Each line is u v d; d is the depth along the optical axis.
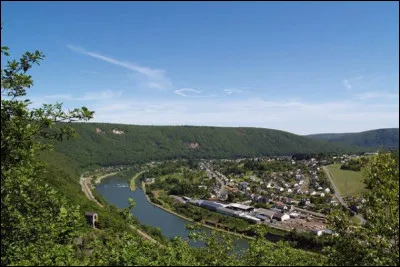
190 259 10.59
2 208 9.45
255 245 11.49
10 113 9.71
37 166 10.57
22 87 10.10
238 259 11.25
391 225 10.31
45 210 10.47
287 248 11.68
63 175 105.19
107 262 9.53
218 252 11.16
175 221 92.56
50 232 10.14
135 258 9.69
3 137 9.31
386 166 10.89
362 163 11.95
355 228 10.91
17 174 9.52
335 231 11.34
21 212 9.97
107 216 62.84
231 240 11.85
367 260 10.45
